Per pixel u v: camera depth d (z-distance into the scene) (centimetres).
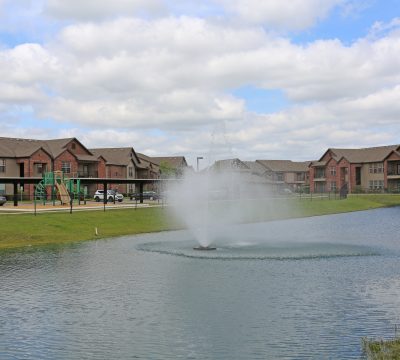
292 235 4300
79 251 3262
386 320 1639
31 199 8231
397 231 4644
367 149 12350
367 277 2316
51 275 2425
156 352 1382
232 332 1541
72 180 6769
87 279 2320
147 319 1681
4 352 1399
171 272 2475
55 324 1639
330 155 12606
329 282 2208
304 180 14538
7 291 2095
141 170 11656
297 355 1345
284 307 1806
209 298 1941
